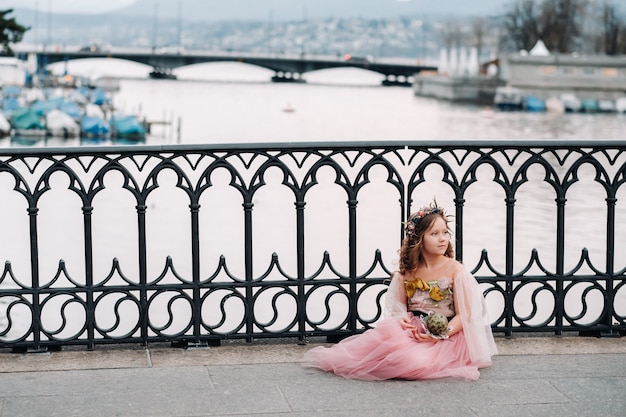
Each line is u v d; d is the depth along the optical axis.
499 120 82.88
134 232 24.03
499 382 5.01
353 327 5.75
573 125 77.19
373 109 100.12
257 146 5.50
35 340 5.52
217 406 4.62
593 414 4.52
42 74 124.62
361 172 5.63
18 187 5.41
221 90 148.12
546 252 21.48
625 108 97.56
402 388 4.92
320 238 22.86
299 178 31.78
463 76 119.56
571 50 114.44
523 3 116.38
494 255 21.36
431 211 5.41
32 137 62.00
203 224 24.80
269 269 5.70
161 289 5.61
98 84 113.56
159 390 4.87
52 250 21.59
